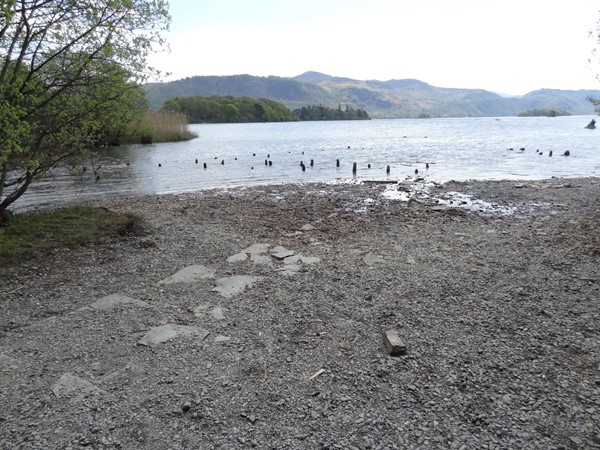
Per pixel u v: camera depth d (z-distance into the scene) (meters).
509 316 5.42
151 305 5.88
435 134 65.31
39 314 5.60
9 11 6.84
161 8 9.48
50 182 19.78
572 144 40.81
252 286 6.54
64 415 3.65
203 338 4.98
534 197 14.96
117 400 3.85
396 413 3.66
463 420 3.56
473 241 9.04
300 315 5.57
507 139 50.06
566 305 5.71
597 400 3.78
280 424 3.54
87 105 9.38
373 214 12.28
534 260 7.61
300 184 19.19
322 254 8.20
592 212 12.09
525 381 4.07
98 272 7.05
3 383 4.10
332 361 4.50
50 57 8.51
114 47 9.16
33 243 8.02
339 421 3.57
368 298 6.04
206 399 3.87
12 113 6.95
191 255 8.02
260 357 4.59
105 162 27.69
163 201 14.52
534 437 3.35
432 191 16.73
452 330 5.09
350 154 34.16
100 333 5.10
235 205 13.68
